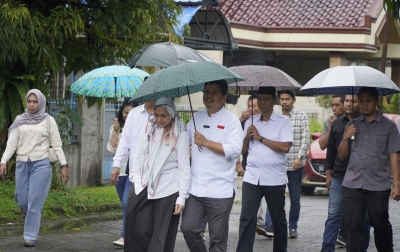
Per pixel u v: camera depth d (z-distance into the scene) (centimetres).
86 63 1295
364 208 764
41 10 1186
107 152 1496
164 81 654
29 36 1127
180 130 707
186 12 1923
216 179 702
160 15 1290
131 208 711
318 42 2677
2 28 1080
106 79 989
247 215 828
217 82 707
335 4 2809
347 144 772
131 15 1218
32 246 933
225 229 705
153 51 819
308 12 2795
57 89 1445
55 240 986
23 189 936
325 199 1546
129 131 846
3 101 1209
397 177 747
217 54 2408
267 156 825
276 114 844
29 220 932
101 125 1469
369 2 2777
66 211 1174
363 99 755
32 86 1248
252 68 883
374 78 761
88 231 1064
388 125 755
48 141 944
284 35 2703
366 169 755
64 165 948
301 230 1123
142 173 711
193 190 702
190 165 717
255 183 826
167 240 701
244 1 2923
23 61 1143
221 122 709
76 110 1380
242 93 2223
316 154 1589
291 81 884
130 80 986
